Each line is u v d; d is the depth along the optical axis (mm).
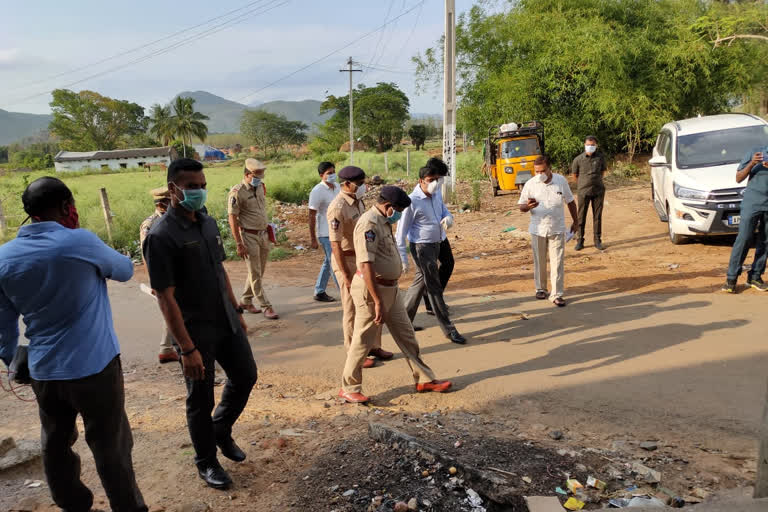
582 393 4625
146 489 3416
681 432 3891
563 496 3096
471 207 16016
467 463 3377
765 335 5520
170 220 3166
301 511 3117
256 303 7895
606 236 11109
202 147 122062
